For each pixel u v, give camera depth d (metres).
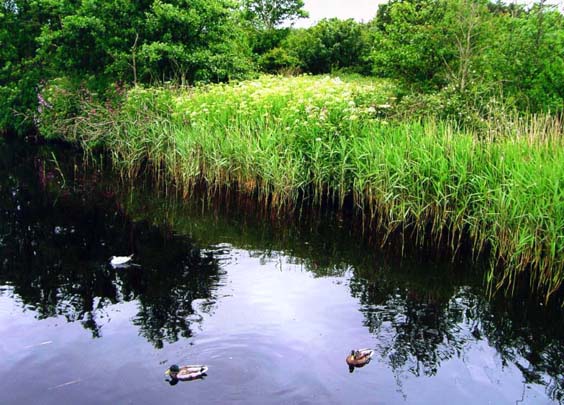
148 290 7.77
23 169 15.84
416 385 5.56
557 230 7.59
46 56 18.64
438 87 14.23
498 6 14.89
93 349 6.14
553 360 6.13
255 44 31.81
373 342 6.36
